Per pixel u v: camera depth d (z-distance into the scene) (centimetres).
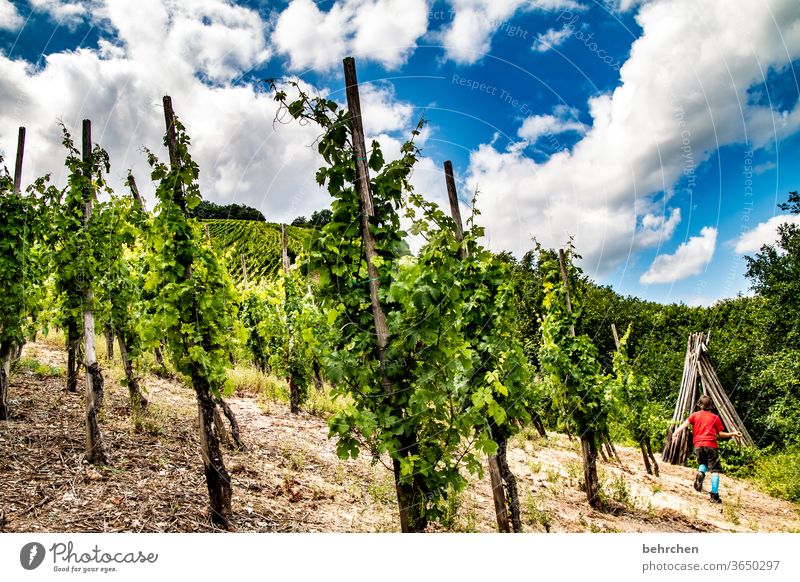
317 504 504
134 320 700
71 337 712
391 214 374
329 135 367
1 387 536
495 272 530
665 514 716
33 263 773
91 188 609
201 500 446
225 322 505
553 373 782
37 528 346
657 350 1941
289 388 985
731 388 1535
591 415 752
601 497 745
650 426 1100
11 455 450
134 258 848
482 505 607
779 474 1052
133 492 431
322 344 358
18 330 602
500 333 516
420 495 355
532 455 969
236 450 617
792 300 1470
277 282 1141
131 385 666
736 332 1652
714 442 929
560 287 820
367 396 348
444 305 349
